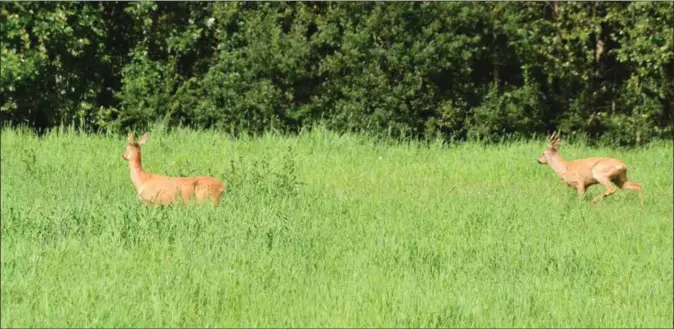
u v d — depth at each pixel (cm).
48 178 6162
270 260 4138
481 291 3825
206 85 9019
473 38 8938
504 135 9206
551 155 6234
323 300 3578
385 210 5503
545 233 5025
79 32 8881
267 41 8988
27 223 4612
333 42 9038
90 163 6950
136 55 9062
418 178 6906
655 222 5447
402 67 8950
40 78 8825
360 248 4541
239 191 5609
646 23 8875
